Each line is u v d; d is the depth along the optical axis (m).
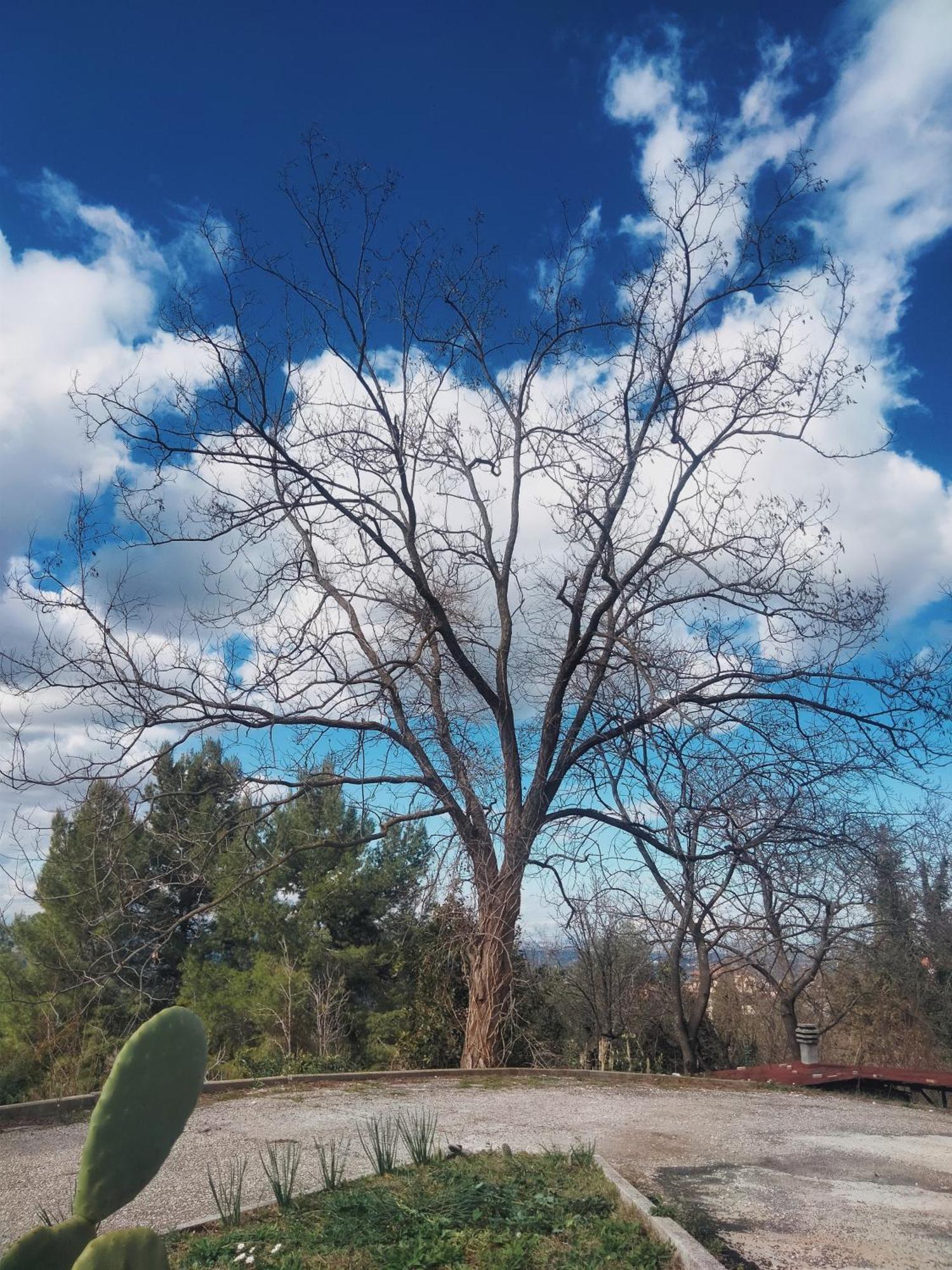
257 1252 5.04
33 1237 2.10
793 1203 6.50
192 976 26.00
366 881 26.55
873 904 16.30
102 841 13.22
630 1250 5.11
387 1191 5.93
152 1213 6.06
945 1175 7.61
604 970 18.62
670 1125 9.50
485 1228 5.43
